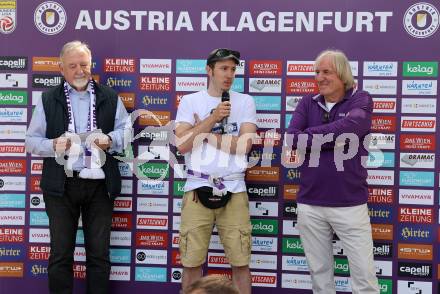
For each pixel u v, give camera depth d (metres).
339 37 3.58
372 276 3.08
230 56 3.27
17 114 3.74
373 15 3.55
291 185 3.65
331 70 3.06
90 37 3.71
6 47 3.72
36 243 3.76
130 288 3.74
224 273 3.69
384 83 3.56
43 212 3.76
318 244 3.17
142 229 3.74
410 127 3.56
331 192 3.06
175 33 3.68
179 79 3.70
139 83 3.71
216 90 3.38
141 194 3.73
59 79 3.73
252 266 3.69
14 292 3.80
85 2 3.70
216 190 3.25
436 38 3.51
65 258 3.37
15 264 3.76
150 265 3.74
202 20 3.66
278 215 3.67
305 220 3.15
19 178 3.75
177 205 3.73
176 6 3.67
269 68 3.64
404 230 3.58
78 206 3.44
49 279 3.37
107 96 3.44
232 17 3.64
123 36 3.70
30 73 3.73
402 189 3.57
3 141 3.74
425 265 3.56
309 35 3.60
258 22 3.63
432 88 3.53
